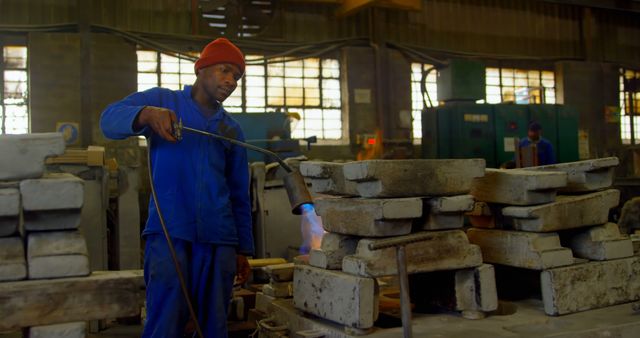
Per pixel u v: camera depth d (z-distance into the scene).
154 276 2.23
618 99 12.23
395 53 10.46
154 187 2.31
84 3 8.77
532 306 2.92
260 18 9.79
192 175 2.32
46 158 2.09
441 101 9.24
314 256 2.75
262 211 5.27
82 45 8.74
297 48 9.87
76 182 2.08
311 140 6.79
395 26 10.62
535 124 7.46
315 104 10.22
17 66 8.66
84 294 2.07
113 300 2.10
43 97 8.58
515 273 3.21
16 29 8.54
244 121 6.90
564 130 9.48
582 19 12.12
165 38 9.22
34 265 2.05
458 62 8.96
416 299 2.99
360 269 2.44
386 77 10.35
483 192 2.95
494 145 9.00
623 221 5.39
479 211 2.99
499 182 2.87
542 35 11.81
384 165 2.47
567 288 2.71
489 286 2.68
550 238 2.77
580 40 12.16
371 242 2.47
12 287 2.00
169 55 9.24
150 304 2.24
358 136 10.15
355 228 2.57
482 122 8.91
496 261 2.91
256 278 4.18
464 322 2.64
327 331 2.55
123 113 2.20
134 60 9.01
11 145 2.05
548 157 7.39
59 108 8.63
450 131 8.91
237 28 9.63
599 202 2.92
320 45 10.09
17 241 2.12
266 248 5.27
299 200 2.59
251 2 9.74
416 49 10.63
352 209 2.59
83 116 8.71
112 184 4.75
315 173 2.72
